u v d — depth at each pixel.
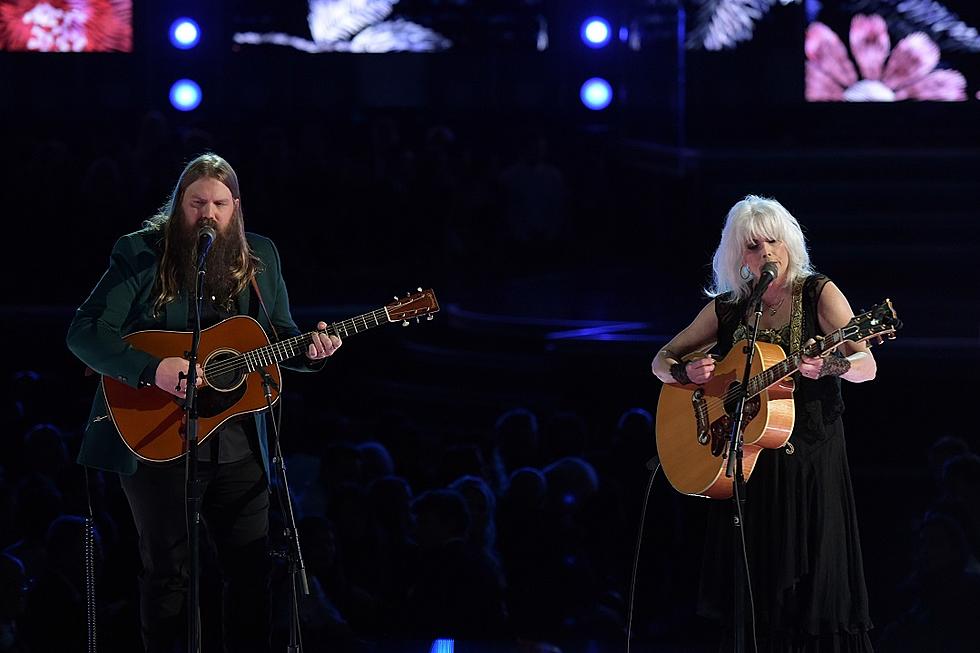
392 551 22.30
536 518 21.45
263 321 15.80
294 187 48.97
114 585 20.94
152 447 15.20
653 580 24.30
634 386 33.84
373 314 15.67
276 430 15.12
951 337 33.03
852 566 15.24
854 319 14.09
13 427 29.75
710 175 47.81
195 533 14.20
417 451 28.03
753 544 15.22
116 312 15.36
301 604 19.44
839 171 48.59
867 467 31.28
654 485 25.08
